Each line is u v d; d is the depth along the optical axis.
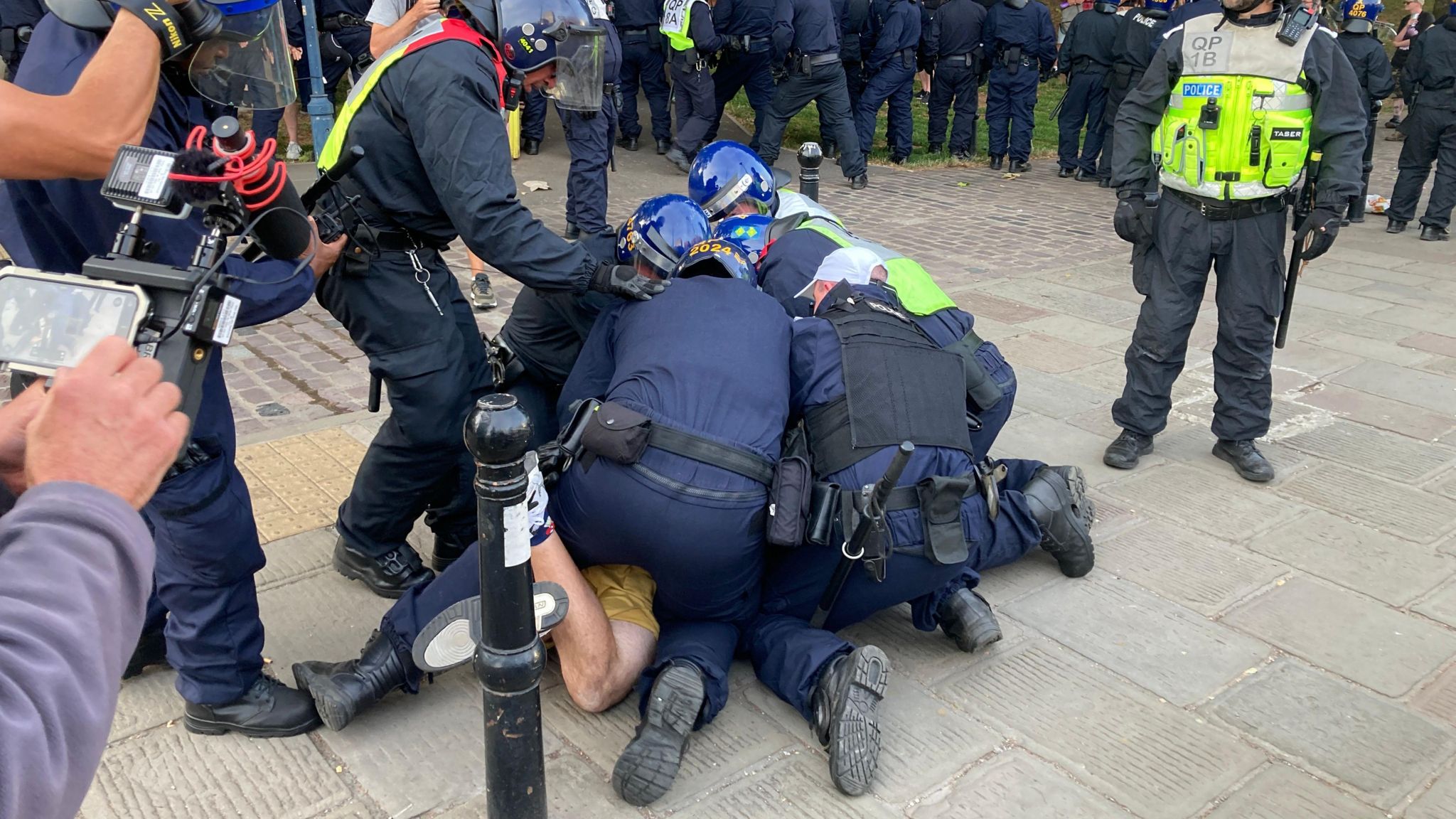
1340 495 4.02
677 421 2.49
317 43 7.17
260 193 1.72
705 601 2.61
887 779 2.50
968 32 11.23
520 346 3.39
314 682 2.49
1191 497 3.99
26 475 0.91
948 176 10.99
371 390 2.91
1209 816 2.41
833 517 2.53
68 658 0.82
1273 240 3.95
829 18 9.34
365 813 2.35
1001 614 3.21
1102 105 10.62
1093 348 5.62
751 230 3.50
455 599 2.56
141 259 1.45
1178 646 3.07
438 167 2.52
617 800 2.41
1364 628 3.18
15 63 6.77
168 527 2.27
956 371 2.82
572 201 7.21
